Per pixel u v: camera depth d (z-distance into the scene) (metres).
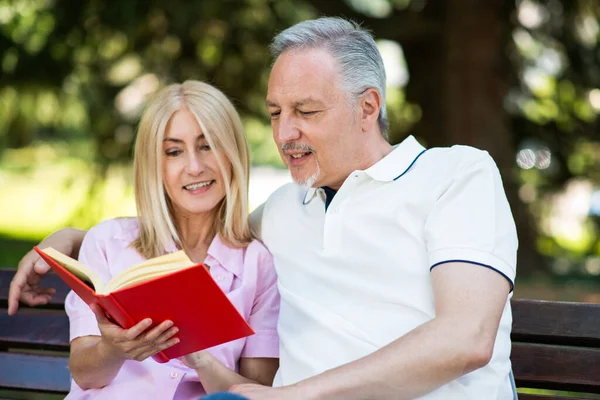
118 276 2.38
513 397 2.64
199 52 10.55
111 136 10.61
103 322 2.43
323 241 2.81
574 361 2.93
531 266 11.13
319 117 2.74
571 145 11.45
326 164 2.79
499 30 10.66
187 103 3.01
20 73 10.09
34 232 15.08
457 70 10.66
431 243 2.58
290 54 2.77
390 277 2.70
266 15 10.68
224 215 3.10
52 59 10.05
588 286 9.69
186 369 2.92
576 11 10.59
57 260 2.41
